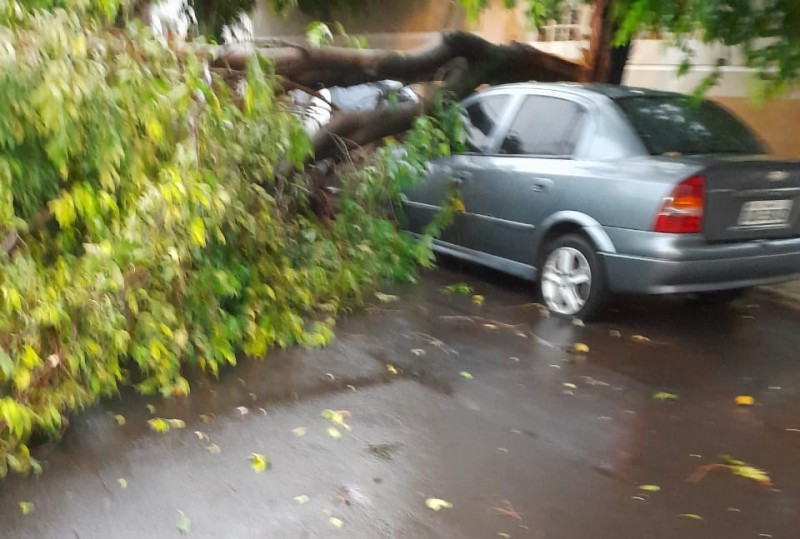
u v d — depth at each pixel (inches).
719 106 281.1
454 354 226.8
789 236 246.7
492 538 137.5
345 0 494.0
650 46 424.5
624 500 151.0
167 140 189.6
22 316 152.0
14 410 142.7
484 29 490.9
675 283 230.2
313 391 197.8
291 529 138.5
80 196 167.9
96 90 166.7
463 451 168.7
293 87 286.7
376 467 160.9
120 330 172.6
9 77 150.2
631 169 238.8
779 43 233.6
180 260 187.0
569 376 212.4
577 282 255.6
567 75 412.5
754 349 238.5
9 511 142.0
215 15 339.6
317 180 305.3
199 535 136.1
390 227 294.4
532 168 270.7
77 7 178.9
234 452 165.3
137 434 172.1
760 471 163.6
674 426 183.8
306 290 251.6
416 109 328.2
